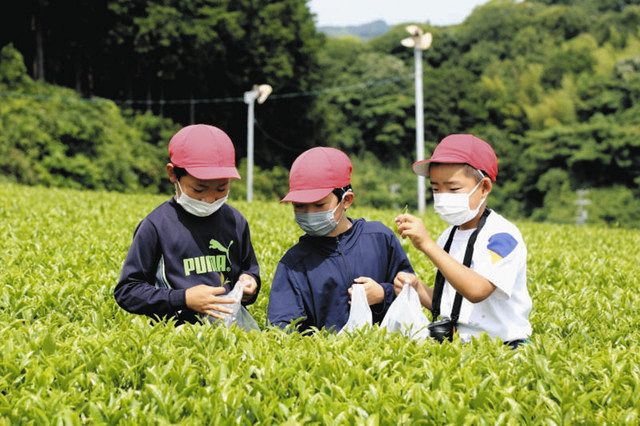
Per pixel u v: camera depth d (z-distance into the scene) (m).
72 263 6.37
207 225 4.37
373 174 70.81
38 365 3.29
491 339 3.90
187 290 4.06
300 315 4.33
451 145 3.94
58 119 35.09
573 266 7.91
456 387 3.11
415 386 2.95
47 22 40.59
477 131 73.06
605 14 92.75
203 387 3.07
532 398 3.01
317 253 4.45
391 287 4.42
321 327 4.39
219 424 2.74
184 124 48.50
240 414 2.88
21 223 9.16
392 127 74.50
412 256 7.84
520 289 4.01
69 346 3.53
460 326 4.04
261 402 2.92
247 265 4.63
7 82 36.59
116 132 38.56
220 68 47.62
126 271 4.19
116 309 4.93
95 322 4.30
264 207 15.73
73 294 5.07
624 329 4.99
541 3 103.31
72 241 7.84
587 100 57.81
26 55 41.94
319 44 53.06
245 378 3.14
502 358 3.44
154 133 43.16
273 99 51.03
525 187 59.03
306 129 54.97
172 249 4.26
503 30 92.38
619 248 10.40
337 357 3.35
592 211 51.41
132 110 44.38
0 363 3.25
